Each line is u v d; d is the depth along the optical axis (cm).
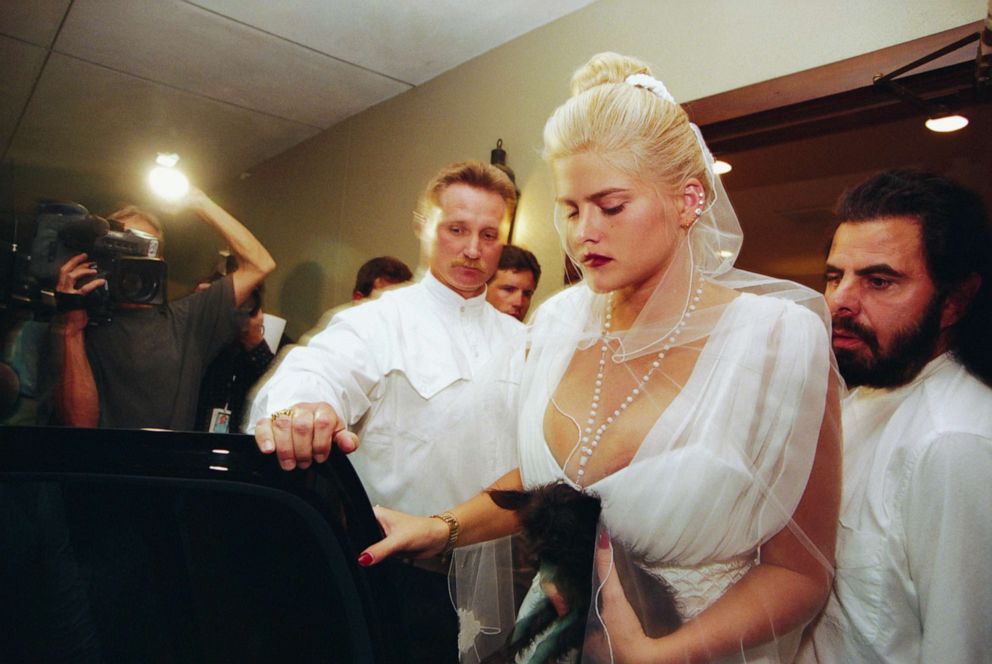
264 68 372
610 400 120
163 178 440
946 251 129
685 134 118
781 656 110
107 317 230
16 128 427
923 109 198
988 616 104
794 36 226
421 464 156
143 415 231
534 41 317
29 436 79
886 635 112
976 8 188
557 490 115
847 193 146
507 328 199
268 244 474
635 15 275
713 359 114
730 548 108
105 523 81
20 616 80
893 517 115
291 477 84
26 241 229
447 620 119
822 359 115
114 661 81
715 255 124
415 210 371
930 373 126
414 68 363
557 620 113
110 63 372
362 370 171
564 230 126
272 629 83
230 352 255
